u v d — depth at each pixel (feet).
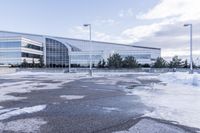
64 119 20.08
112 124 18.40
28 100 30.86
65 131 16.49
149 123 18.57
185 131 16.31
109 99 31.81
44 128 17.21
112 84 57.47
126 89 45.27
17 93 38.63
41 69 182.50
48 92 40.14
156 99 31.73
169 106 26.25
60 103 28.45
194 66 236.02
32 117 20.79
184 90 42.63
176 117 20.75
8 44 221.87
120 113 22.59
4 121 19.29
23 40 224.53
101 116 21.27
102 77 93.45
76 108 25.16
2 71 145.18
